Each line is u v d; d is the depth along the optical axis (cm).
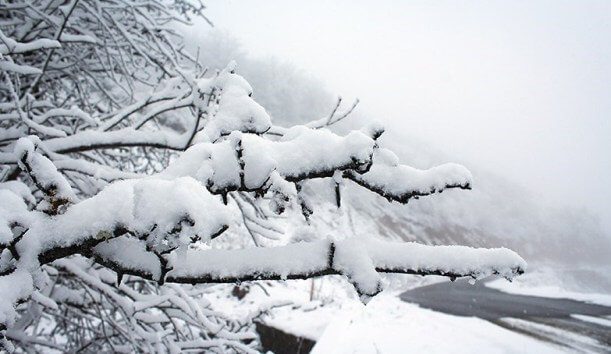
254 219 265
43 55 345
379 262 89
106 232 78
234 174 89
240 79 137
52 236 81
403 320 941
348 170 97
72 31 337
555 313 1302
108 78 379
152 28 306
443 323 955
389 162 97
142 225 69
